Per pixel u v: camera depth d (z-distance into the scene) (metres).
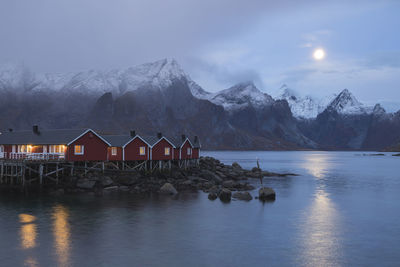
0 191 52.09
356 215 40.94
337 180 84.31
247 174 89.94
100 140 61.66
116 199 47.47
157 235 31.08
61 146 57.84
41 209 40.19
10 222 34.28
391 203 49.78
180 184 61.94
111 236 30.44
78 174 57.41
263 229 33.75
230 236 31.20
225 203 46.50
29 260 24.69
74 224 34.00
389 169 127.81
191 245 28.52
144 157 70.44
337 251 27.67
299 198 53.59
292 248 28.20
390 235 32.22
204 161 97.00
